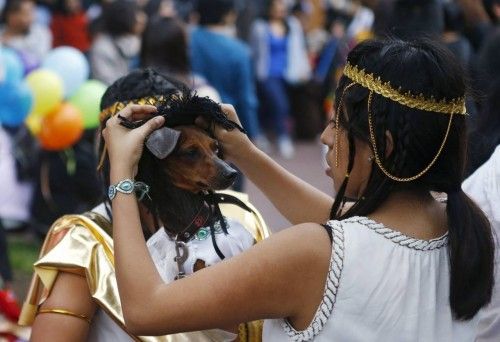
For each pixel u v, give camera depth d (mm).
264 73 13336
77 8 11344
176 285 2369
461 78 2434
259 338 2809
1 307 4023
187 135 2646
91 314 2699
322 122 14547
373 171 2451
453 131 2438
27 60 8383
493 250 2525
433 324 2412
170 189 2688
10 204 7863
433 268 2432
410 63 2398
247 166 2871
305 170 12328
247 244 2785
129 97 2887
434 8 6730
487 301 2516
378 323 2361
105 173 2895
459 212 2459
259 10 14570
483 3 6793
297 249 2365
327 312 2361
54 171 7621
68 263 2662
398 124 2385
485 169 3314
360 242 2383
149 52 5992
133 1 8453
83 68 7273
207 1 7547
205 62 7469
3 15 10812
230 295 2348
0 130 7379
